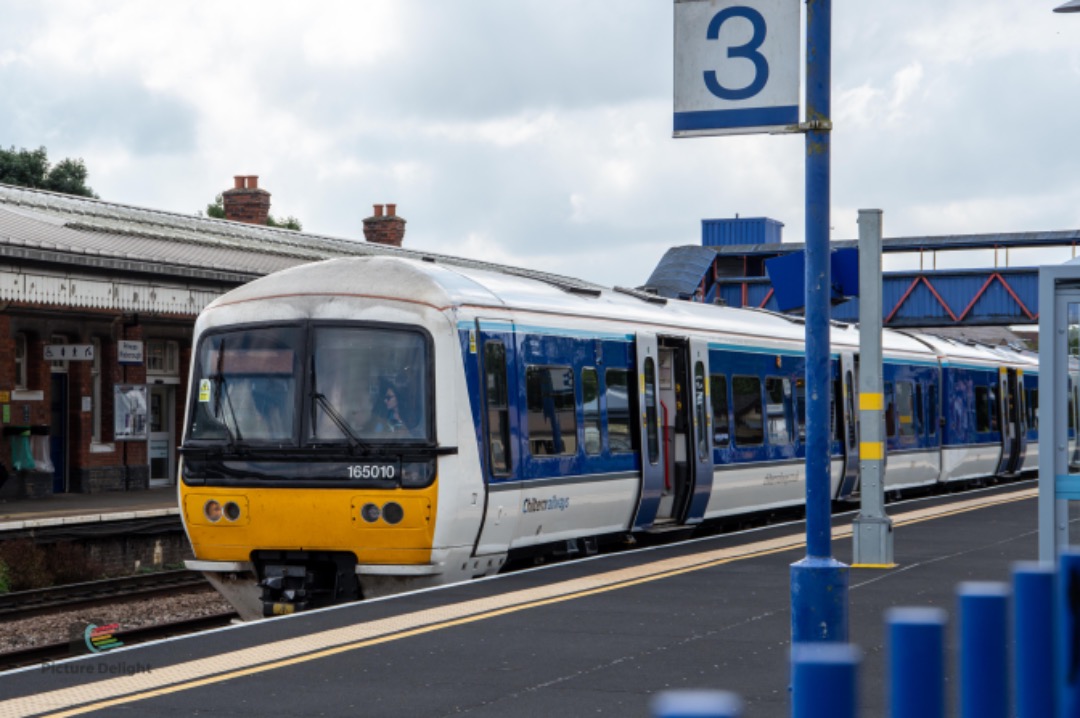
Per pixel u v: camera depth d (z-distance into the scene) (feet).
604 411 84.84
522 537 75.61
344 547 69.26
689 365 97.40
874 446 74.13
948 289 253.03
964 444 161.58
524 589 63.36
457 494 68.44
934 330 386.11
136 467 156.56
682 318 98.89
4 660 69.92
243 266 166.50
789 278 51.16
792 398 115.85
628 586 64.59
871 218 76.33
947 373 157.28
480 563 71.72
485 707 40.16
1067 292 50.83
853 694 13.91
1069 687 19.53
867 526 73.56
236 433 71.72
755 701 40.70
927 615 15.97
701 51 43.50
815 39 40.19
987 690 17.20
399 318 69.62
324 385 70.28
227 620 84.23
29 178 290.15
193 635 51.39
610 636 51.39
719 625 53.78
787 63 42.86
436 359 68.90
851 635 51.49
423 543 68.13
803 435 117.39
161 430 164.35
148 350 161.07
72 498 142.92
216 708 39.96
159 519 120.88
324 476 69.41
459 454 68.85
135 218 177.78
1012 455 181.47
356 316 70.33
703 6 43.42
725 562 74.13
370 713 39.42
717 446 100.89
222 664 45.93
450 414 68.80
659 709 12.01
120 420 152.46
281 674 44.60
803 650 14.26
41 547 108.68
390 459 68.39
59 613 88.89
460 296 71.20
